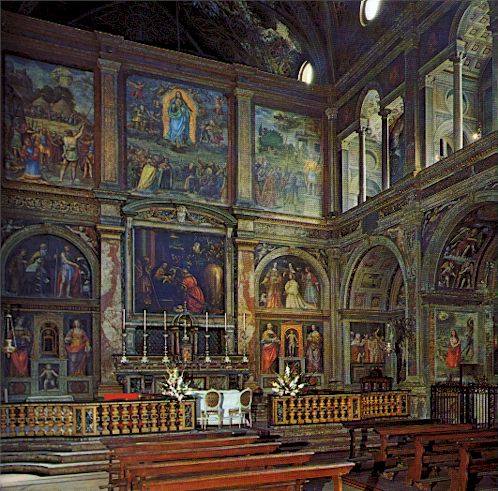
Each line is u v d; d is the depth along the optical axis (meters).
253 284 21.33
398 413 16.98
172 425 14.20
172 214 20.69
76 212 19.48
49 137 19.61
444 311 17.53
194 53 22.98
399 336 18.52
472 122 21.66
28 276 18.69
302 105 23.53
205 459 8.22
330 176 23.45
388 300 22.81
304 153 23.33
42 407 13.84
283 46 24.31
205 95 22.16
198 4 23.03
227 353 20.12
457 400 16.08
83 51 20.36
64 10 21.19
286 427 15.41
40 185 19.08
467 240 17.20
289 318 21.95
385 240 19.61
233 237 21.47
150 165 20.91
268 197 22.41
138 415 13.93
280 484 8.38
